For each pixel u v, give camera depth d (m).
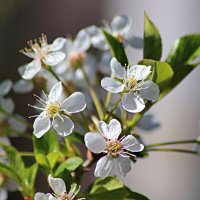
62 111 0.28
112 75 0.28
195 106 0.84
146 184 0.84
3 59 0.85
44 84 0.36
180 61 0.30
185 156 0.84
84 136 0.28
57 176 0.27
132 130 0.30
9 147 0.29
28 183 0.30
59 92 0.28
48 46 0.30
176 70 0.30
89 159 0.29
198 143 0.32
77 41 0.37
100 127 0.27
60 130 0.27
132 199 0.27
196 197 0.82
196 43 0.31
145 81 0.27
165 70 0.27
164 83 0.28
